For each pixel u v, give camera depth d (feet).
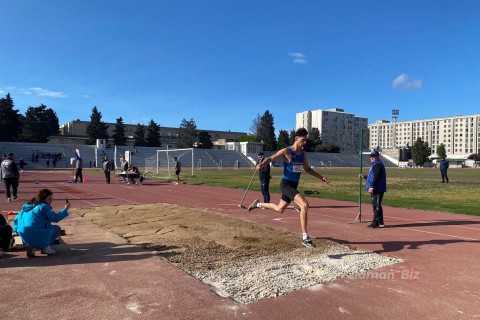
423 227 30.19
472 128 500.33
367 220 33.50
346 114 528.63
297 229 29.01
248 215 35.83
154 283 16.01
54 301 14.07
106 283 16.01
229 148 295.69
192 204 44.83
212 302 14.08
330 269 18.03
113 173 127.03
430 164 337.72
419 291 15.51
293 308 13.67
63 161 215.31
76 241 23.49
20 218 19.83
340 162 309.01
